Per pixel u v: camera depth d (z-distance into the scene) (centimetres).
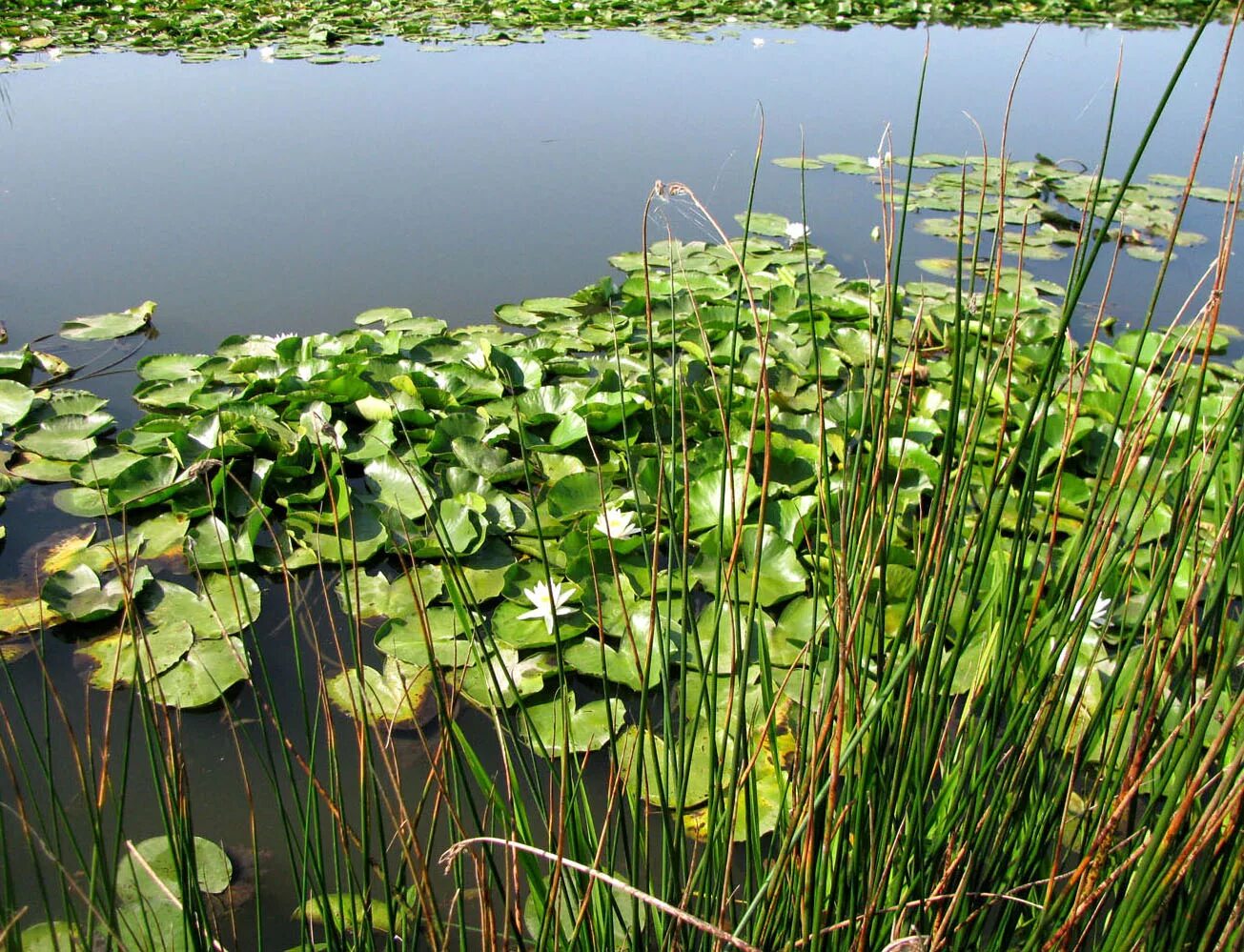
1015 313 120
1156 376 327
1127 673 195
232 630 224
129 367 342
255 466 267
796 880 118
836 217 507
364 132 614
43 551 248
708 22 1005
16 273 405
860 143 632
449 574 129
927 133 661
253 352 342
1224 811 96
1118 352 352
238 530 254
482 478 271
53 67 730
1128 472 119
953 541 119
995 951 134
